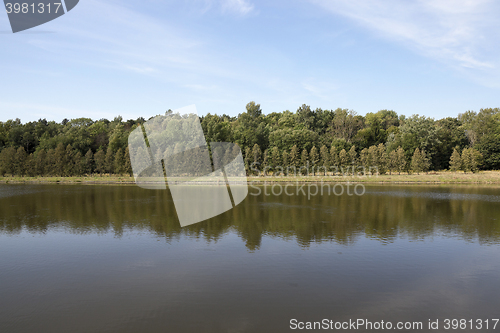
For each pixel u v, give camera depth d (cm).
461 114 11506
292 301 1104
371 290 1196
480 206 3206
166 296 1140
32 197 3988
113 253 1630
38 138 10094
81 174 7862
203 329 923
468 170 7719
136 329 923
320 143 8675
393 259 1540
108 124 12962
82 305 1073
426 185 5738
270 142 8719
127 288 1207
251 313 1019
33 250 1686
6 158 7869
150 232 2075
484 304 1093
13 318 990
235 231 2102
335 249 1698
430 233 2055
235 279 1291
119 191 4744
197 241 1853
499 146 7944
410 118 8794
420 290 1199
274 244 1789
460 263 1491
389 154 7975
